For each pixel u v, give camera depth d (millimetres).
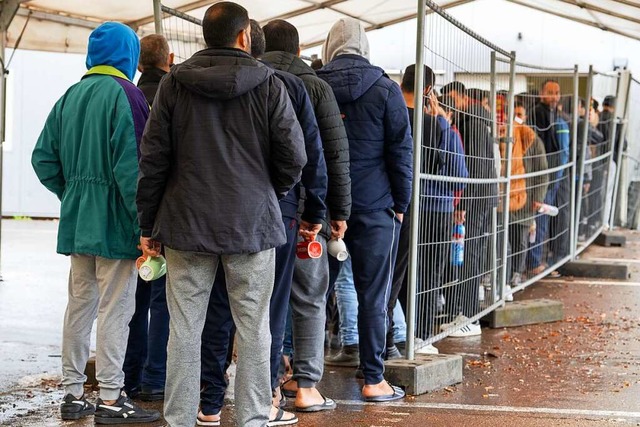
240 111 3740
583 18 12797
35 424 4617
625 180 15406
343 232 4613
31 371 5957
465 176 6285
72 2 9109
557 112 9984
